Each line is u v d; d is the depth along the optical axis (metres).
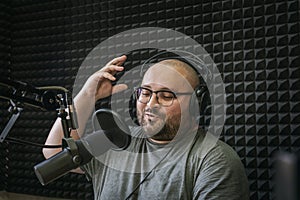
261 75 1.38
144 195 1.02
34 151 1.79
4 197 1.86
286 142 1.34
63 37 1.79
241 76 1.41
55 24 1.81
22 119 1.84
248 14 1.41
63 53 1.79
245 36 1.41
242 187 0.96
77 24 1.75
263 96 1.37
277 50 1.36
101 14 1.69
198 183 0.96
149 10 1.59
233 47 1.43
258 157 1.38
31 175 1.80
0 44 1.86
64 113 0.80
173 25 1.54
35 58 1.86
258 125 1.38
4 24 1.88
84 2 1.73
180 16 1.53
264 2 1.38
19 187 1.84
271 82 1.36
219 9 1.46
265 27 1.38
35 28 1.87
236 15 1.43
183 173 0.99
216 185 0.93
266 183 1.37
